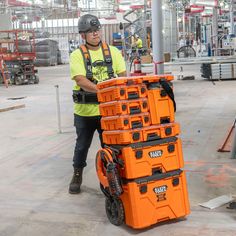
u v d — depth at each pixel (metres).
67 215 4.54
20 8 34.91
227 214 4.34
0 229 4.27
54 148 7.66
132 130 3.82
